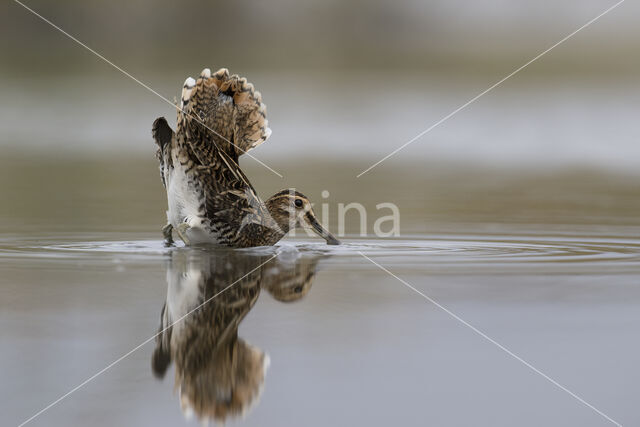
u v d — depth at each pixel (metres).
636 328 31.72
